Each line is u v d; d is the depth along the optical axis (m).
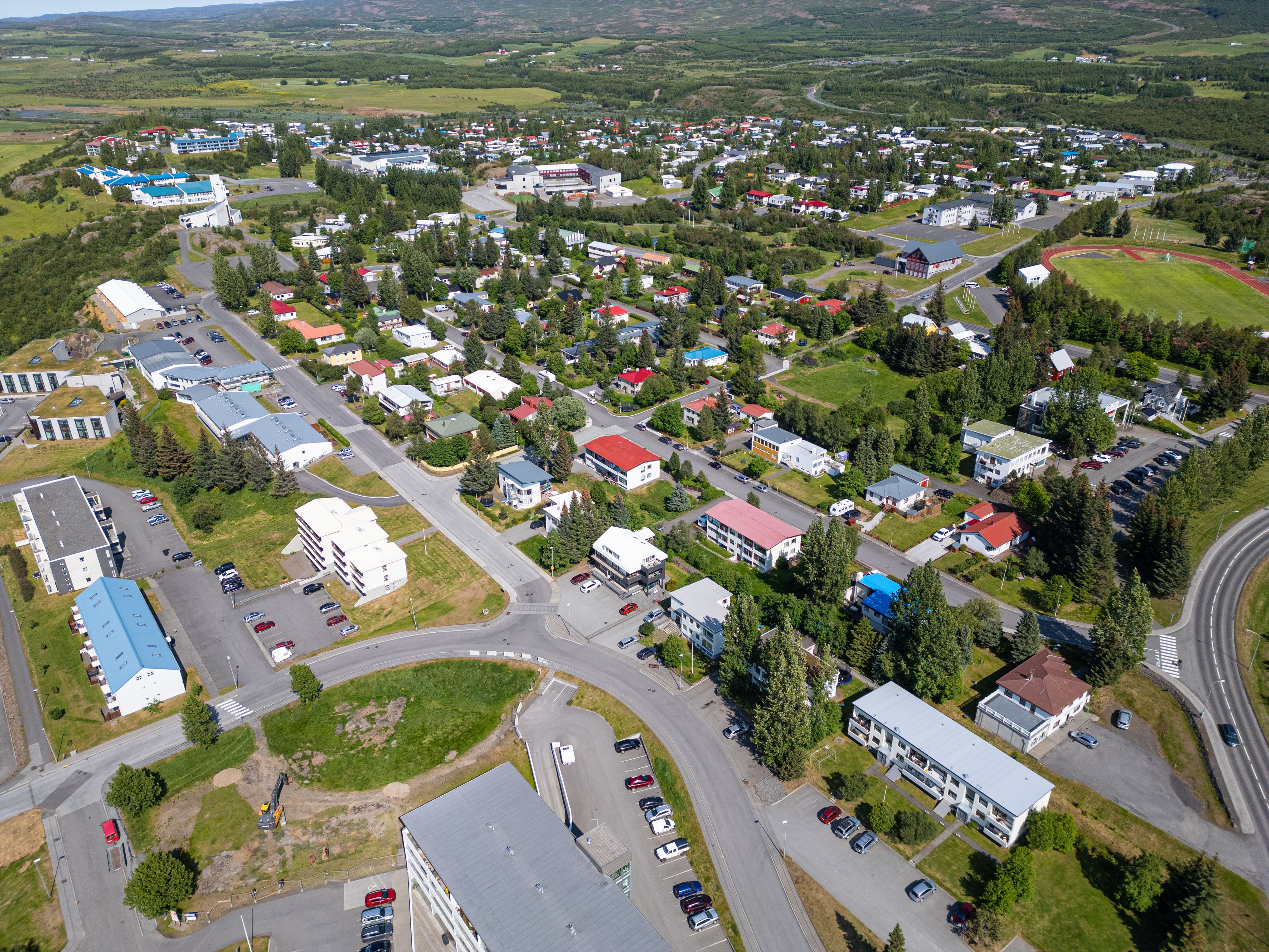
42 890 95.31
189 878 91.81
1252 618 130.00
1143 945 84.69
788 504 164.25
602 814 100.88
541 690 120.75
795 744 102.88
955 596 136.62
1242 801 99.88
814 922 87.44
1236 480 159.75
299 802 105.44
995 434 177.25
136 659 120.44
